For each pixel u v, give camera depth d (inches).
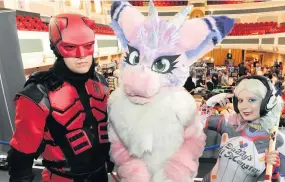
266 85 43.8
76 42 38.8
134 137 39.4
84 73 42.1
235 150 47.3
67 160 42.6
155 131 39.1
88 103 43.8
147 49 41.0
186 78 43.4
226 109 52.0
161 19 43.2
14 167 40.0
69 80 42.0
